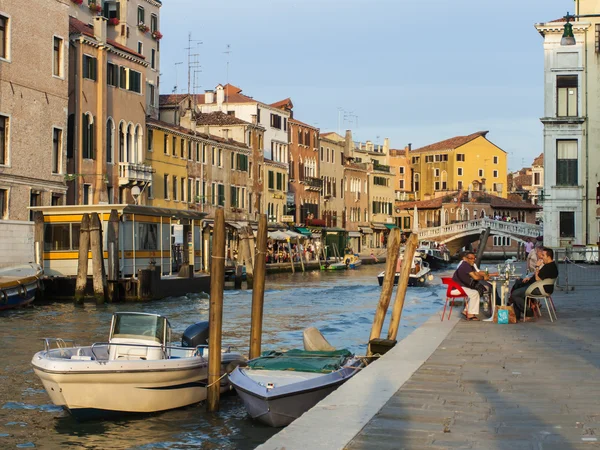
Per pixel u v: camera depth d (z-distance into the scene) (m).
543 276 17.30
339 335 25.84
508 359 11.88
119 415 14.06
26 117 41.69
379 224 112.75
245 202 75.88
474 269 17.88
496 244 106.69
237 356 16.06
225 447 12.63
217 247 14.47
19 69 41.16
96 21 49.16
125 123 52.59
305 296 43.31
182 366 14.44
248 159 76.56
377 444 7.18
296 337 25.58
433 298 41.09
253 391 12.31
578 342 13.86
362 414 8.20
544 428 7.70
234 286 47.56
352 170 105.94
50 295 35.75
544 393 9.33
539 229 90.50
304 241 85.00
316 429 7.62
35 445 12.80
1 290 30.97
